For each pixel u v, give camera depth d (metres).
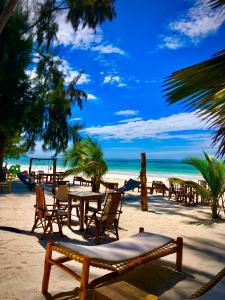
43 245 5.51
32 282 3.85
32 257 4.79
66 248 3.46
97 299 2.58
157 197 14.73
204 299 2.38
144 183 10.30
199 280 4.11
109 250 3.70
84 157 14.32
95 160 14.19
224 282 2.67
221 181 8.88
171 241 4.37
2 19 8.12
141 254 3.72
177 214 9.63
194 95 2.12
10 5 8.02
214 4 2.03
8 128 16.94
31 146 19.45
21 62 16.34
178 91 2.08
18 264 4.45
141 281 4.01
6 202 10.66
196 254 5.26
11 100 16.73
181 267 4.42
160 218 8.80
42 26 17.84
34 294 3.52
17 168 24.03
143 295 2.50
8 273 4.09
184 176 52.41
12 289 3.62
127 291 2.57
